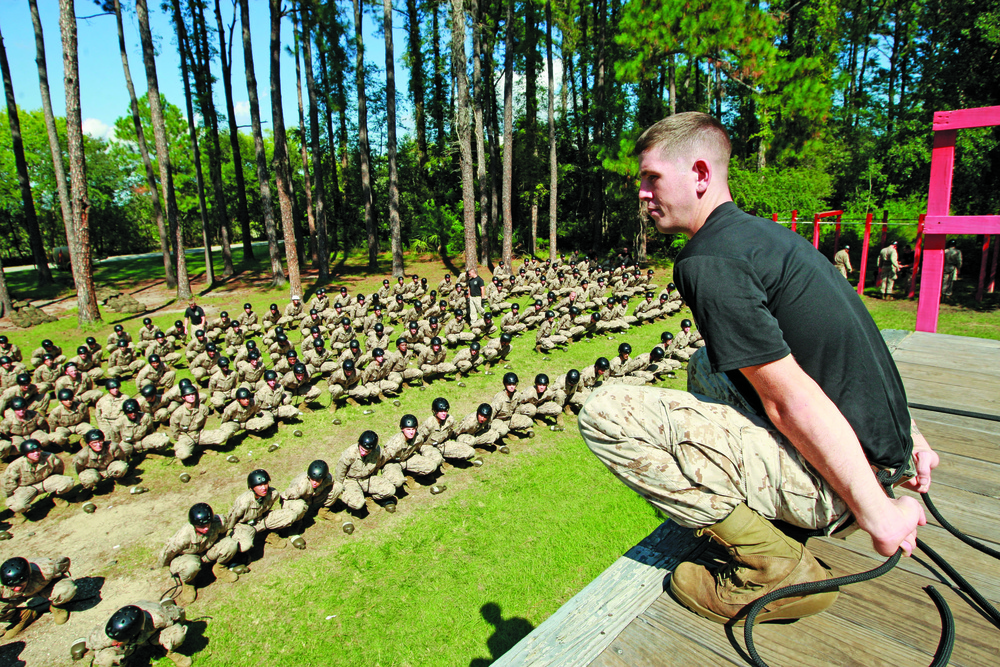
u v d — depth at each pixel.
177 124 50.72
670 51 21.00
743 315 1.36
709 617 1.69
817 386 1.36
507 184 28.73
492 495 9.06
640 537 7.71
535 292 23.86
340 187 48.31
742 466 1.52
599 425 1.64
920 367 4.27
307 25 25.28
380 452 9.02
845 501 1.42
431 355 14.41
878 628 1.66
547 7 26.44
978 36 19.61
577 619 1.74
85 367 15.14
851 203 29.69
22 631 6.54
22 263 45.97
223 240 33.53
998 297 19.67
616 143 24.44
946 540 2.18
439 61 39.38
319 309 21.34
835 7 26.70
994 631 1.64
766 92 22.62
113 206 49.47
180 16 30.31
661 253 32.66
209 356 15.05
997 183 20.61
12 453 10.59
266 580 7.28
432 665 5.84
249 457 10.75
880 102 30.88
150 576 7.50
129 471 10.27
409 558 7.57
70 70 18.50
